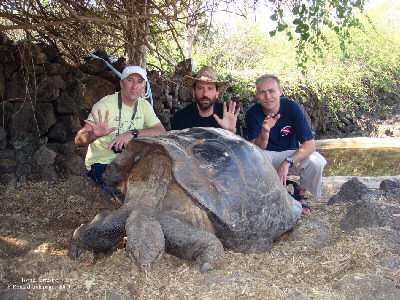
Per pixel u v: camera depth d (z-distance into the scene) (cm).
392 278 248
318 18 436
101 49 597
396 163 705
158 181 300
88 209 402
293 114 412
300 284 252
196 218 289
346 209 397
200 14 405
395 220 330
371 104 1338
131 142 306
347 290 234
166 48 599
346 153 798
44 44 512
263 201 307
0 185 433
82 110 549
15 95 471
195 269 267
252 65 1373
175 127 435
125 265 274
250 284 246
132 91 378
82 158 516
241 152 315
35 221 370
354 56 1390
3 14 377
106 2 418
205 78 411
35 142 488
